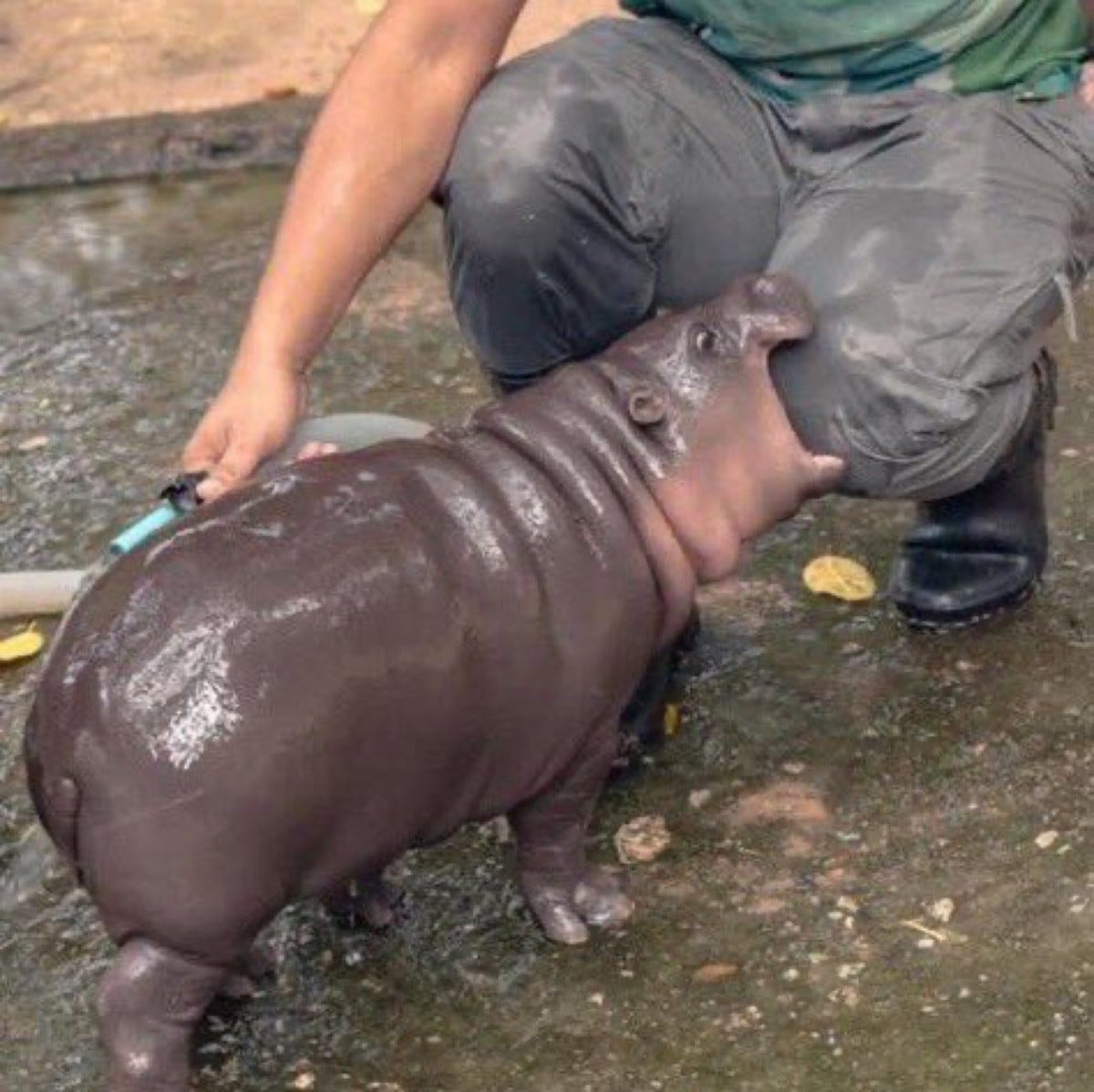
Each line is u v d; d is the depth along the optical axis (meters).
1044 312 2.97
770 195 3.11
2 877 3.05
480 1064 2.68
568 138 2.94
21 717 3.38
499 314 3.06
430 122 2.93
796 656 3.41
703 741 3.23
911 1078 2.59
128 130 5.54
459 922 2.92
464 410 4.22
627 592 2.66
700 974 2.79
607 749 2.76
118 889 2.39
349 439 2.98
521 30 5.81
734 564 2.76
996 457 3.08
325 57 5.90
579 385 2.73
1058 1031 2.64
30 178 5.40
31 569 3.81
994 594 3.39
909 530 3.67
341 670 2.42
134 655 2.39
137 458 4.15
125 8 6.21
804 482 2.78
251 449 2.81
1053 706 3.24
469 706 2.55
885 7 3.02
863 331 2.86
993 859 2.95
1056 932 2.81
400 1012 2.77
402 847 2.60
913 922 2.85
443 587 2.52
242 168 5.41
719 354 2.75
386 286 4.74
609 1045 2.69
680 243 3.10
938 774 3.13
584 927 2.87
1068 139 3.05
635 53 3.07
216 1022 2.77
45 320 4.72
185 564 2.45
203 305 4.74
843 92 3.09
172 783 2.35
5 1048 2.75
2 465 4.15
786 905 2.90
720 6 3.08
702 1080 2.62
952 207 2.93
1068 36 3.12
